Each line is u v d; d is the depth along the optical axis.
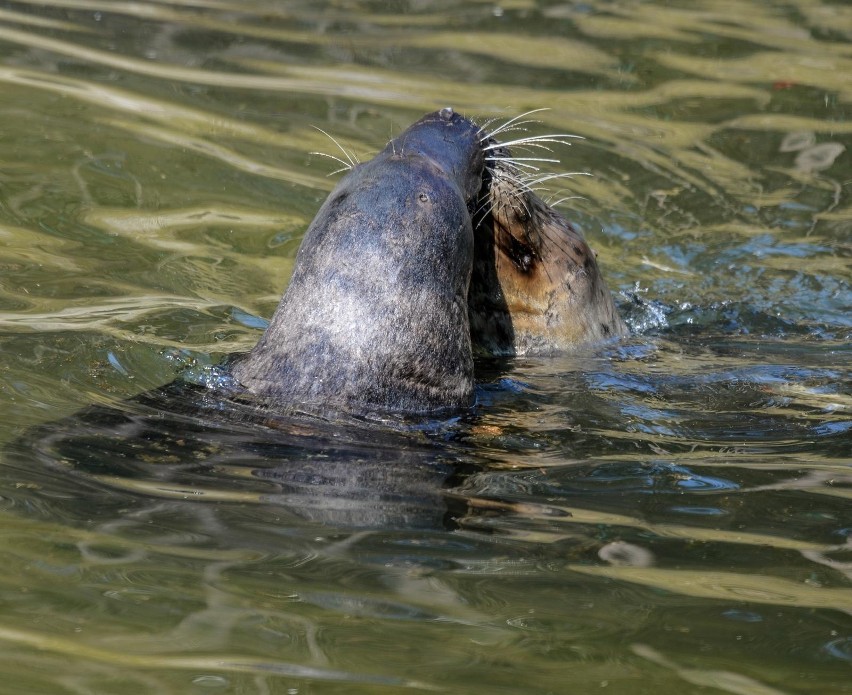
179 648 12.42
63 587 13.45
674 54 40.84
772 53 41.12
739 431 19.58
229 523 15.27
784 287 28.39
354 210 19.48
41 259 25.36
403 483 16.86
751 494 16.83
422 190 19.72
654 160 33.59
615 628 13.12
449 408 19.80
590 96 36.97
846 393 21.59
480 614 13.33
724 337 25.52
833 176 33.53
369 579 14.00
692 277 28.70
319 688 11.85
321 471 17.08
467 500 16.41
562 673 12.25
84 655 12.23
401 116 34.38
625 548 15.05
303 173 31.25
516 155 32.03
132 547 14.46
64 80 34.97
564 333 23.56
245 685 11.84
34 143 30.91
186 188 29.92
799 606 13.67
